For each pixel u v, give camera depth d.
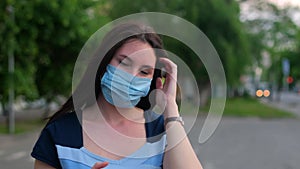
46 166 1.56
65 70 14.86
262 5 34.66
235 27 21.97
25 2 11.98
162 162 1.61
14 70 12.47
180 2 21.81
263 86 46.66
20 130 13.11
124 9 20.61
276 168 7.52
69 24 13.20
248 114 21.81
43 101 15.79
